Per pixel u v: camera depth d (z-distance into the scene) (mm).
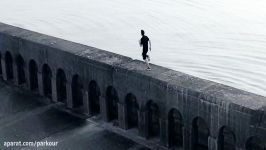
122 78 29594
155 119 29453
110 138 30031
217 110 24844
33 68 37219
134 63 30375
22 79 38969
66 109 34406
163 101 27625
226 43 49281
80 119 32812
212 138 25594
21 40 36656
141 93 28766
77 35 53594
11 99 36750
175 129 28438
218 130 25156
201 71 41344
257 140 24031
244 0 67688
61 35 53781
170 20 58719
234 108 24000
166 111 27656
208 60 44031
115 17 60594
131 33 53750
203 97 25312
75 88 34062
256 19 57812
